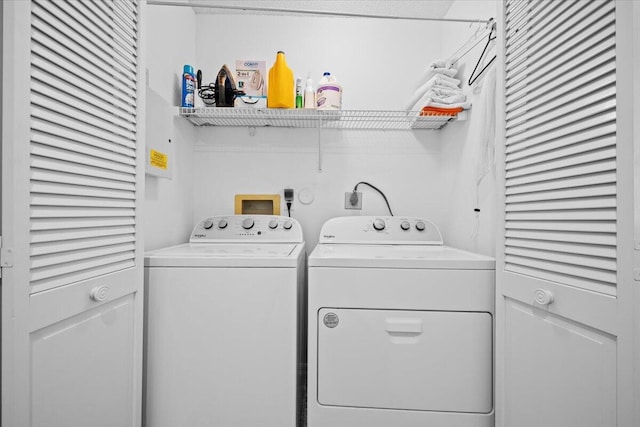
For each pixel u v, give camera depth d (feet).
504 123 3.48
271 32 6.66
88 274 2.72
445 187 6.50
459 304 3.76
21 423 2.08
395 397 3.78
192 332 3.76
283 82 5.51
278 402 3.76
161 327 3.76
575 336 2.58
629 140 2.11
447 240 6.42
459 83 5.60
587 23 2.41
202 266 3.78
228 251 4.51
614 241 2.24
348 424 3.81
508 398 3.38
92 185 2.75
